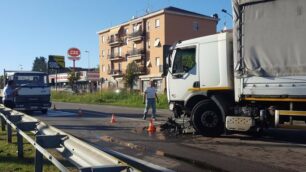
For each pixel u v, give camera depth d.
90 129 14.68
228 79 11.54
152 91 18.45
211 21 70.00
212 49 11.93
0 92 23.89
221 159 8.70
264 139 11.73
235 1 10.96
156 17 67.81
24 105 22.03
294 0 9.99
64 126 15.77
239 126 11.29
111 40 81.38
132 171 3.83
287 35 10.12
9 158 8.60
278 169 7.70
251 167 7.89
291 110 10.34
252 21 10.69
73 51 82.38
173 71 12.98
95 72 88.00
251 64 10.71
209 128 12.12
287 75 10.14
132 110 26.94
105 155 4.32
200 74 12.18
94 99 43.34
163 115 21.73
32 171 7.40
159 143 11.07
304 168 7.77
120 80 79.00
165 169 7.78
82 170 4.03
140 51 71.19
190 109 12.68
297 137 12.13
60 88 76.81
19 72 22.66
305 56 9.85
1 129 13.61
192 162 8.42
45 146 6.07
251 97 10.76
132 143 11.11
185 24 67.31
